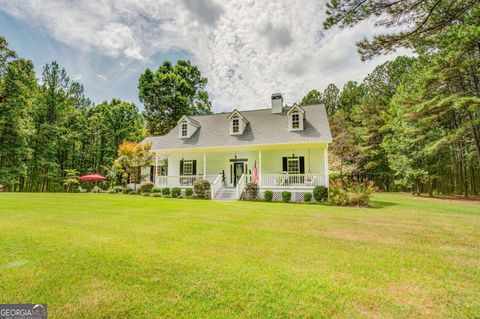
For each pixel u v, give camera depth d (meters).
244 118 18.86
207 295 2.95
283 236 5.85
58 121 28.80
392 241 5.58
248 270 3.71
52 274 3.44
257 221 7.74
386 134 28.06
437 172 23.31
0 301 2.75
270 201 15.24
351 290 3.14
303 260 4.21
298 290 3.11
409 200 17.48
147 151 22.03
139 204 11.61
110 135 33.91
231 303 2.79
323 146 16.53
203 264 3.92
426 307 2.79
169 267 3.78
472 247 5.18
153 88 31.75
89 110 34.97
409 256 4.54
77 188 30.94
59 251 4.39
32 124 25.02
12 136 22.25
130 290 3.05
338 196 13.56
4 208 9.20
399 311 2.69
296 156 17.73
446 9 5.43
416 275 3.68
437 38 6.62
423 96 17.55
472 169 24.78
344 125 29.23
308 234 6.10
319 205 13.31
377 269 3.88
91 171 33.66
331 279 3.46
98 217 7.86
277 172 18.03
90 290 3.03
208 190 16.69
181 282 3.28
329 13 5.85
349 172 27.56
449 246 5.24
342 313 2.62
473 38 12.20
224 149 17.88
